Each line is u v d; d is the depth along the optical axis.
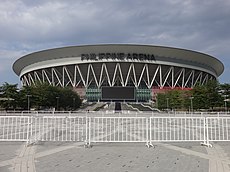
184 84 114.12
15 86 64.50
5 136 14.23
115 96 86.12
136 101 104.69
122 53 101.06
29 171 7.05
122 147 10.89
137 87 108.12
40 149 10.33
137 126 19.42
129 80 110.06
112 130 16.91
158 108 82.19
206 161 8.29
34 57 110.19
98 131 16.34
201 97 67.69
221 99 67.00
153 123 20.67
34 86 73.94
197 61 110.88
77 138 13.52
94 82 111.12
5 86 63.06
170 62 105.25
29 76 119.62
